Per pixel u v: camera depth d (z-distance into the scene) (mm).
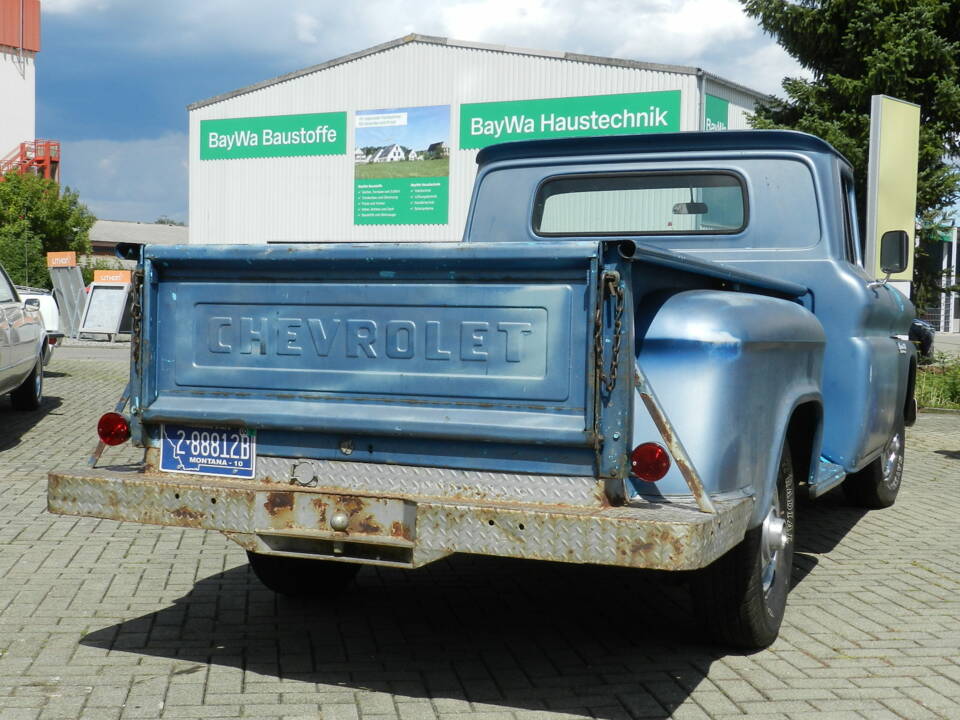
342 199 34719
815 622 4750
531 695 3789
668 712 3648
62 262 27469
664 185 5699
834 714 3652
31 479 7996
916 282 22281
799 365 4312
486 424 3451
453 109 32281
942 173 20625
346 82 34188
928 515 7289
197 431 3906
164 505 3766
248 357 3812
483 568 5648
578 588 5258
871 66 20203
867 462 5762
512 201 6043
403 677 3961
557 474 3424
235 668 4023
